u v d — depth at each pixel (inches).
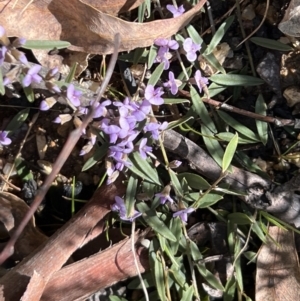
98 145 7.9
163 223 7.5
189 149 7.7
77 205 8.3
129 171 7.5
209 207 8.1
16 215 7.9
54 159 8.3
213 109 8.0
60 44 7.0
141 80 7.6
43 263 7.2
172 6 7.2
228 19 7.9
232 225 8.0
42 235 8.0
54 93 6.7
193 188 7.9
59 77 7.1
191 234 8.2
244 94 8.2
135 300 8.3
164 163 7.8
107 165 7.1
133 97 7.5
